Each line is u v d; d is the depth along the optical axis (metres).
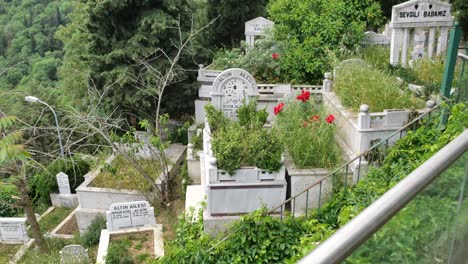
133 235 8.08
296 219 5.56
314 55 10.15
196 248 5.51
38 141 10.73
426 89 7.50
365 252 1.15
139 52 12.02
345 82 7.86
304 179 6.24
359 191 5.41
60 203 11.02
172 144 12.18
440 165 1.47
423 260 1.65
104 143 11.39
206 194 6.76
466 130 1.75
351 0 10.27
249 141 6.38
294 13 10.46
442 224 1.73
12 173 8.27
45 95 11.48
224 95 7.91
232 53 12.00
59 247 8.73
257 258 5.15
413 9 8.82
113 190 9.37
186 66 13.12
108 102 12.44
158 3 12.57
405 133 6.32
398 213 1.28
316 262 0.94
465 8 10.08
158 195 9.23
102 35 12.29
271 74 10.41
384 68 8.93
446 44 9.30
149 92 11.71
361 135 6.31
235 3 14.73
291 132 6.88
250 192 6.27
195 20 14.59
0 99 9.34
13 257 8.73
